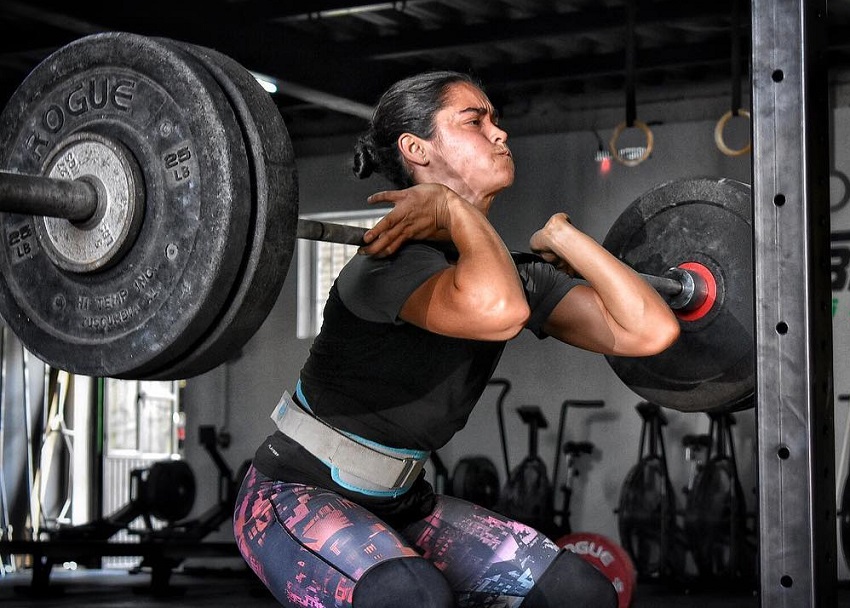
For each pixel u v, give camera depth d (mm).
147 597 6672
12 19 6117
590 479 7492
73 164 1528
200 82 1432
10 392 8203
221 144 1417
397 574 1582
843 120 7035
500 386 7797
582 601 1845
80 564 8953
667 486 6836
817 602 1841
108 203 1491
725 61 6715
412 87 1894
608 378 7504
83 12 5484
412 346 1724
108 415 9008
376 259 1663
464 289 1557
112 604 6191
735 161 7242
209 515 7582
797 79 1909
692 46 6754
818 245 1918
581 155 7633
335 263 8227
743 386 2312
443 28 6516
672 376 2410
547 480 7000
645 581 6977
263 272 1468
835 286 6965
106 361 1507
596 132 7613
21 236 1582
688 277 2326
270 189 1449
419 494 1908
